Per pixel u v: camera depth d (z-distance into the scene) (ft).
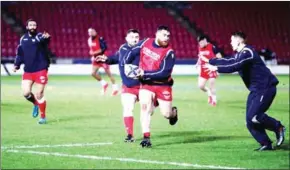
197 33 227.40
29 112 81.76
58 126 66.74
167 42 48.73
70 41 211.61
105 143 53.47
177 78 171.42
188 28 228.02
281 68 199.62
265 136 48.65
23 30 207.62
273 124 48.06
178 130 63.77
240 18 237.04
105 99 104.37
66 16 219.61
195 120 73.51
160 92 49.67
